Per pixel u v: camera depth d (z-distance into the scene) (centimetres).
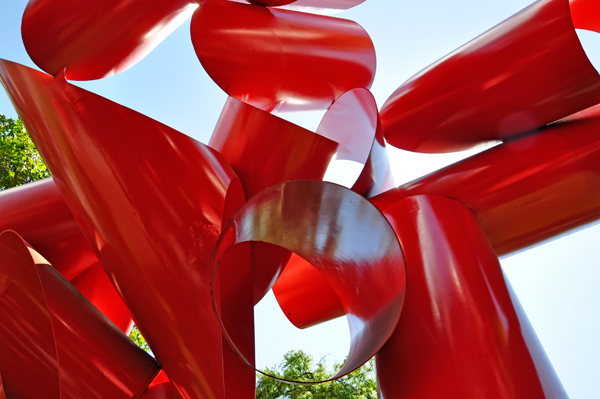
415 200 299
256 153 304
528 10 314
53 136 249
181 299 226
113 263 237
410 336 238
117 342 269
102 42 284
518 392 208
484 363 215
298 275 365
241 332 262
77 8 269
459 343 224
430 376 220
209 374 221
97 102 249
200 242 238
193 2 302
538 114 319
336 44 353
